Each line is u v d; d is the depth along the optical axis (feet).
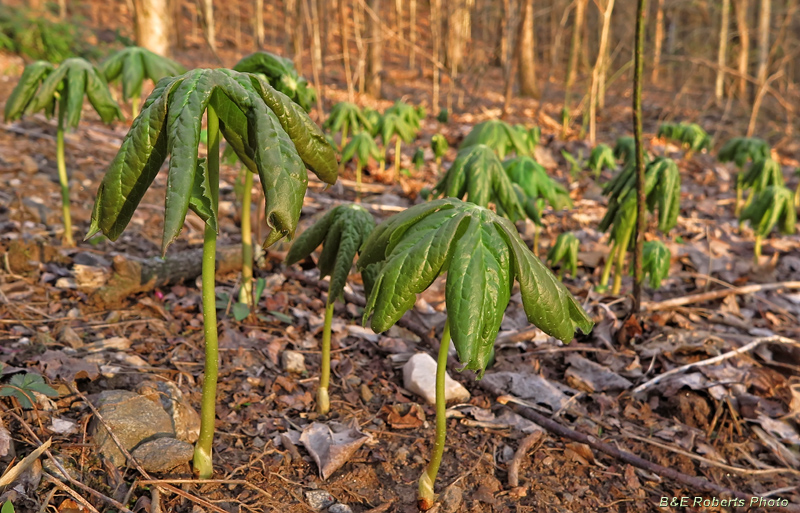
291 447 1.70
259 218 2.79
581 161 5.80
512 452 1.83
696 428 2.06
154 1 5.68
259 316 2.37
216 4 16.30
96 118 4.77
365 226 1.66
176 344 2.09
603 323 2.57
